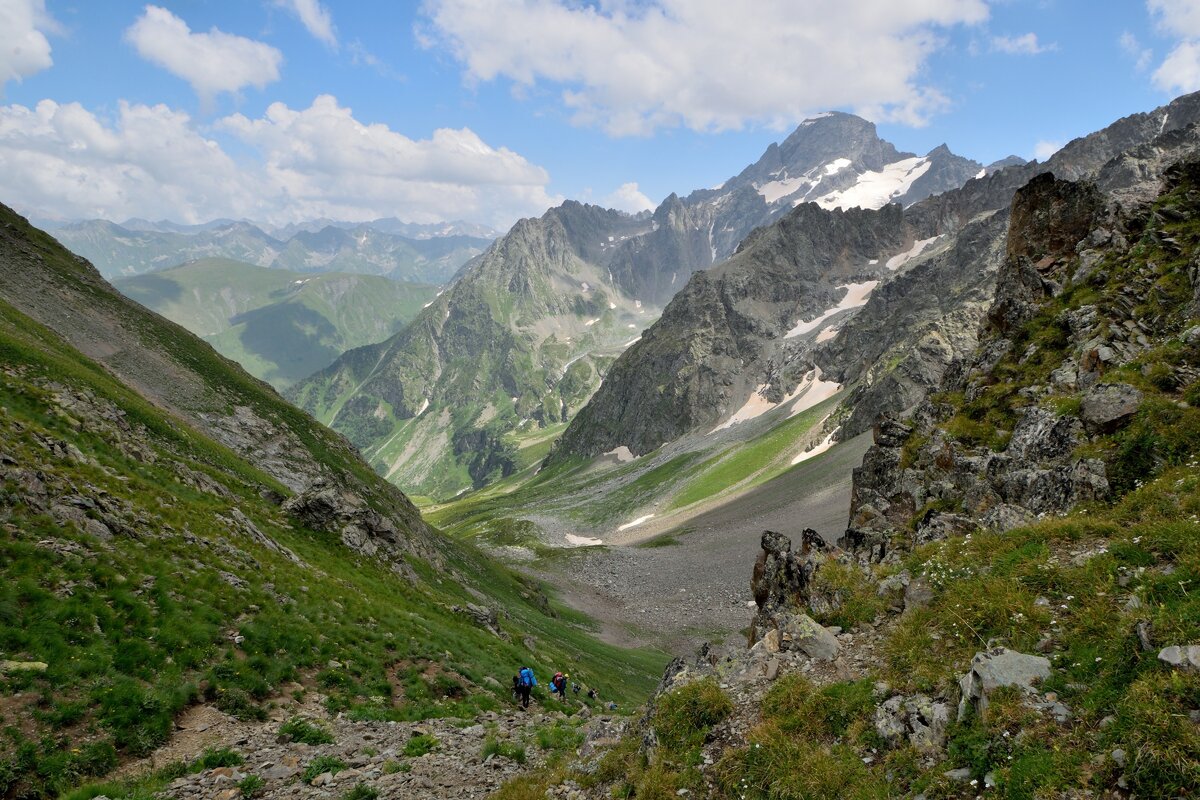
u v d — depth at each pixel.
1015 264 41.41
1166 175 34.41
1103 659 10.22
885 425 39.06
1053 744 9.28
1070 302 32.66
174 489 37.28
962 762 10.07
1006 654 11.17
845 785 10.90
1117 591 11.88
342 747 19.73
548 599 100.81
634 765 14.23
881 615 16.20
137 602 22.28
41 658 18.06
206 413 74.25
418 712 24.41
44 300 76.38
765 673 15.32
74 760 15.58
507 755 19.31
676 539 151.75
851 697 12.84
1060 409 22.88
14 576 20.36
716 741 13.62
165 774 16.25
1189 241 28.67
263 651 24.38
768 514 148.00
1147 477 16.77
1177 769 7.80
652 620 98.38
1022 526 16.34
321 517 47.41
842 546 33.81
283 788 16.38
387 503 80.31
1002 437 27.92
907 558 18.58
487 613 46.84
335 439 89.75
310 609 29.58
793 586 22.03
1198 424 16.98
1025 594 13.13
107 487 29.88
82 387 50.00
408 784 16.73
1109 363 25.11
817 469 163.00
